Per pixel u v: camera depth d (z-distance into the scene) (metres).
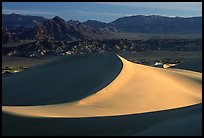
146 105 30.14
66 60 49.97
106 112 24.83
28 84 44.06
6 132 20.12
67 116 21.86
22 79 46.59
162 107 30.55
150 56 157.62
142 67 44.16
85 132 19.25
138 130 18.84
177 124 17.52
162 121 19.23
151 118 20.48
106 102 28.89
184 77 44.41
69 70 45.62
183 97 35.19
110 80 35.53
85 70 43.66
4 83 46.44
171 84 39.41
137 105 29.38
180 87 39.31
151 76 40.25
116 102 29.27
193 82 43.00
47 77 45.03
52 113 22.56
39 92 39.88
